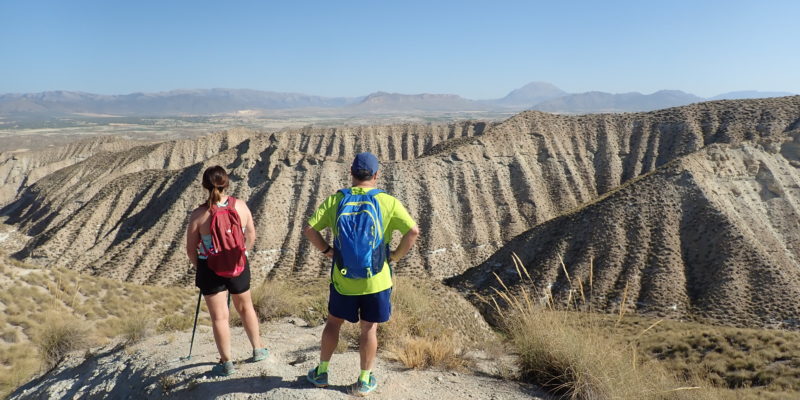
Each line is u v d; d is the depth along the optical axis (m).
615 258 55.72
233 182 97.12
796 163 66.88
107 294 22.06
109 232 98.38
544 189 101.75
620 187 69.12
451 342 7.12
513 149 108.12
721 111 105.25
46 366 8.92
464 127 175.12
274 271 77.25
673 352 23.05
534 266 59.56
